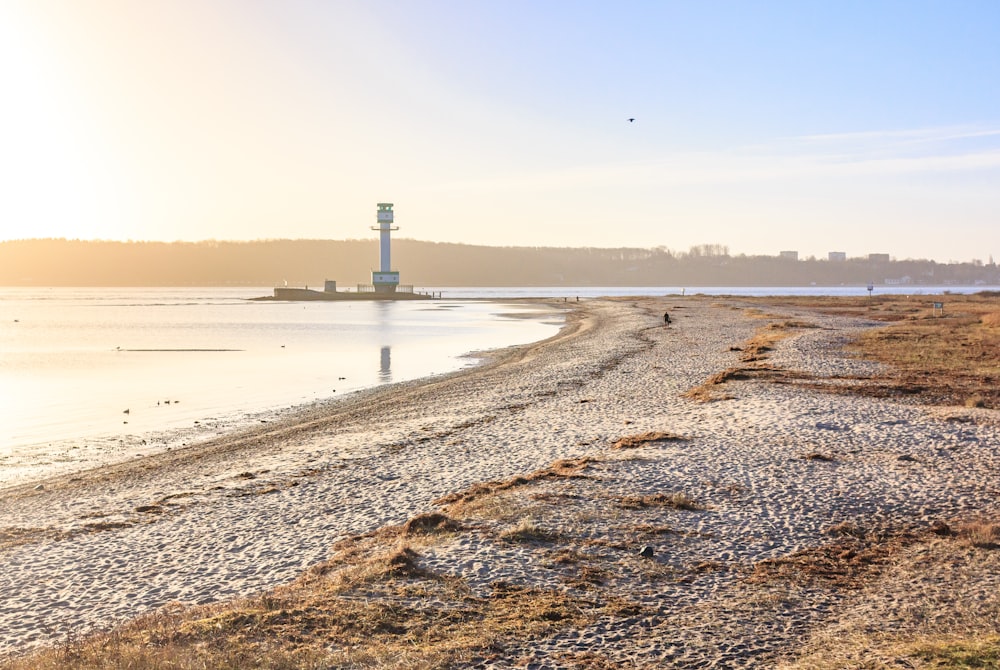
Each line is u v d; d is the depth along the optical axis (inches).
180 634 425.4
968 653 382.0
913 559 548.1
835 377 1432.1
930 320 2952.8
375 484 817.5
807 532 609.9
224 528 695.7
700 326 3051.2
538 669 384.8
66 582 580.7
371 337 3331.7
